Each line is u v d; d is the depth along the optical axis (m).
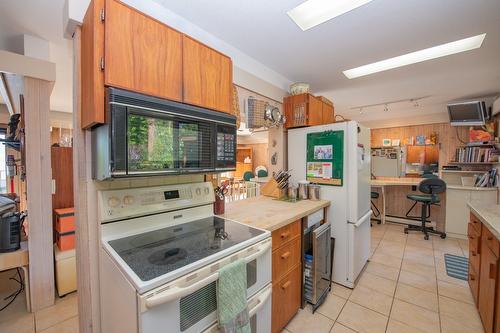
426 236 3.64
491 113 3.84
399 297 2.12
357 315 1.88
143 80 1.11
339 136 2.34
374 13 1.69
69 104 4.39
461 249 3.25
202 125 1.34
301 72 2.79
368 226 2.79
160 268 0.93
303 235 1.94
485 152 3.80
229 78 1.57
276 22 1.80
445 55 2.37
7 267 1.88
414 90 3.53
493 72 2.81
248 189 3.64
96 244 1.24
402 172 5.25
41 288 1.99
